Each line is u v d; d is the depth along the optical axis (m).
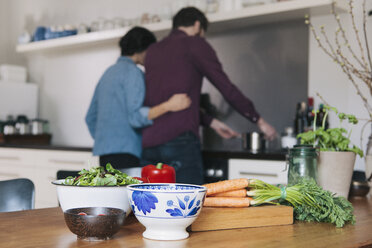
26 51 4.90
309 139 1.57
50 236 0.98
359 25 3.07
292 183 1.38
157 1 4.16
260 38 3.56
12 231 1.03
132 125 2.91
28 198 1.53
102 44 4.49
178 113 2.83
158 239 0.96
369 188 1.76
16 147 4.21
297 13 3.19
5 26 5.49
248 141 3.25
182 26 2.90
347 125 3.12
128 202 1.08
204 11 3.53
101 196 1.03
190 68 2.86
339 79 3.16
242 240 0.97
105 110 2.96
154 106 2.91
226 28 3.70
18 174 4.19
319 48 3.25
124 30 3.95
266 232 1.07
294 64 3.38
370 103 3.03
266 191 1.19
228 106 3.69
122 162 2.95
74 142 4.77
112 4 4.54
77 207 1.03
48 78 5.05
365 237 1.04
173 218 0.94
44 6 5.15
